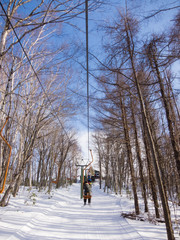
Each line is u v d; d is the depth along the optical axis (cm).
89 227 485
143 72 527
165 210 370
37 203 879
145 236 402
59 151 2472
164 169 841
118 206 969
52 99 912
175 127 862
